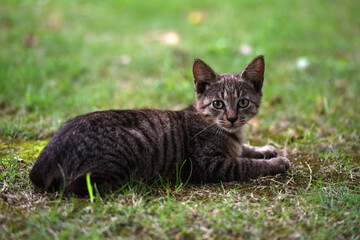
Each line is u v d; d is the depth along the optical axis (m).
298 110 1.15
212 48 1.42
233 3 2.05
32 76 1.22
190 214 0.82
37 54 1.35
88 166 0.85
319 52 1.48
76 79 1.26
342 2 2.15
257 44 1.50
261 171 0.92
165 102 1.18
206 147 0.93
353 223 0.81
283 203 0.85
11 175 0.89
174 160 0.92
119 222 0.81
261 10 1.95
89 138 0.86
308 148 1.00
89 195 0.85
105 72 1.31
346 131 1.04
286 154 0.99
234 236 0.80
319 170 0.93
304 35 1.63
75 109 1.12
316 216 0.82
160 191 0.88
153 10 1.92
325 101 1.12
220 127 0.94
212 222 0.81
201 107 0.95
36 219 0.81
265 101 1.19
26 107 1.12
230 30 1.66
